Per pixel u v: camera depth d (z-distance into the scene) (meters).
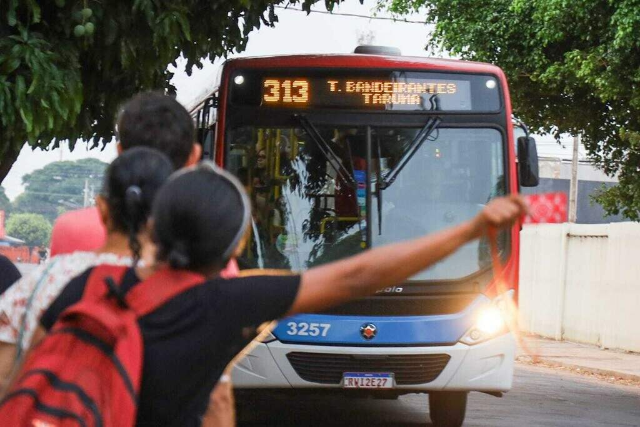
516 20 23.27
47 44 9.94
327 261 11.16
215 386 3.13
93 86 11.49
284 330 10.73
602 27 21.88
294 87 11.42
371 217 11.21
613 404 16.11
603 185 25.45
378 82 11.45
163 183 3.48
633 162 23.80
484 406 14.62
